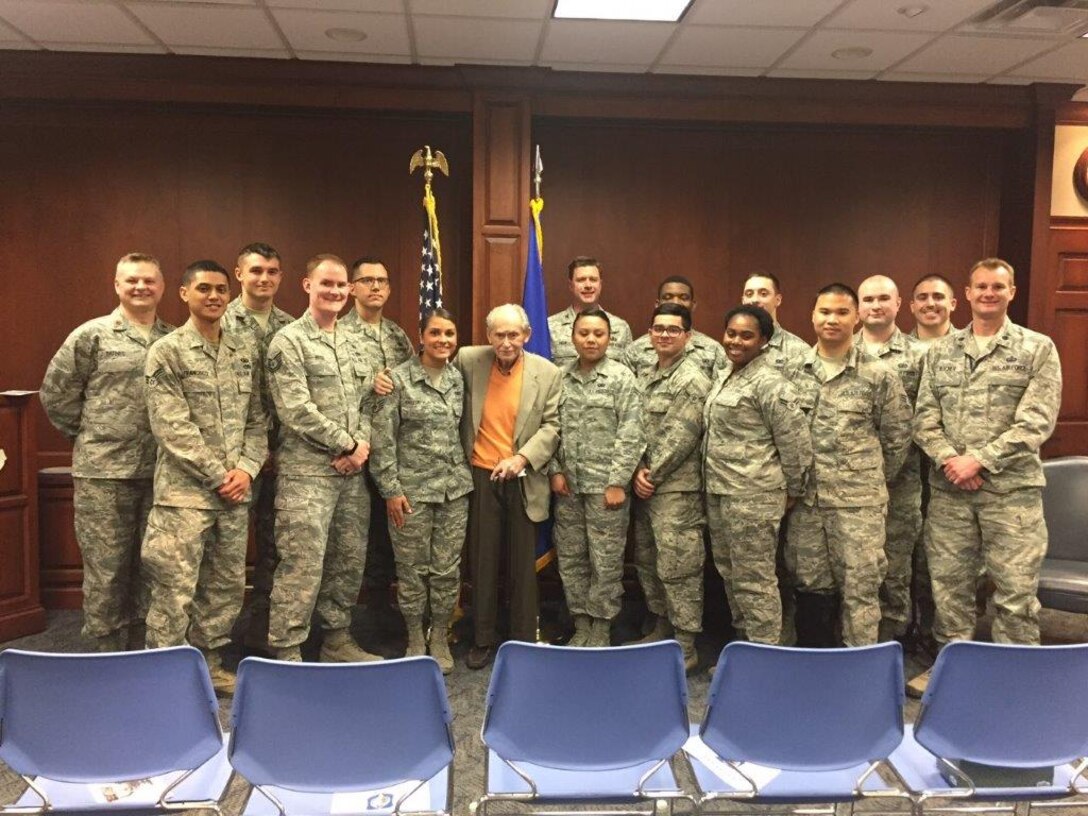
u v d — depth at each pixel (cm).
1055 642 397
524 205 441
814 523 326
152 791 186
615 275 479
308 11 358
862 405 319
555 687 184
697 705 321
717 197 480
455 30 378
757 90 446
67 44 401
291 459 323
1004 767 188
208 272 308
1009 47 394
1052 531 373
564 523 356
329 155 461
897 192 486
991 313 311
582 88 438
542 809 248
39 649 371
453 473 344
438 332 334
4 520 381
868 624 320
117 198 450
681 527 341
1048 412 303
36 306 450
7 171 443
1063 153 484
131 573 348
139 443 332
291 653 324
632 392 343
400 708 178
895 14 355
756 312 321
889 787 190
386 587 405
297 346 319
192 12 360
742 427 321
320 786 179
